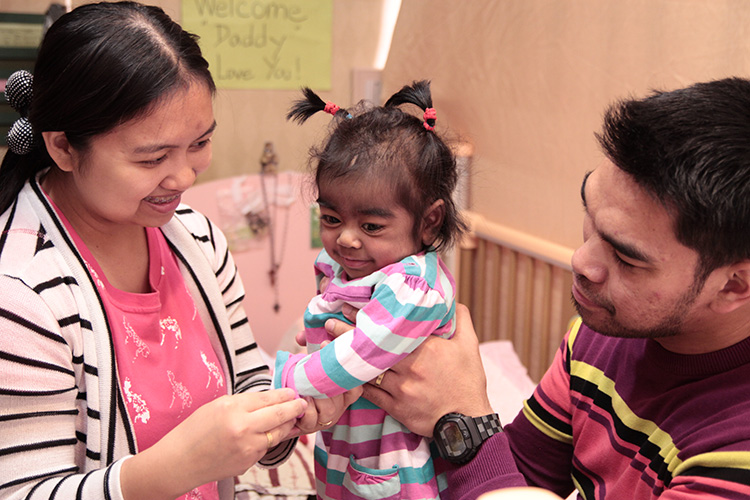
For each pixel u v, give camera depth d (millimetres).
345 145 985
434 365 991
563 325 1911
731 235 708
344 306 996
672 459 818
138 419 964
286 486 1548
